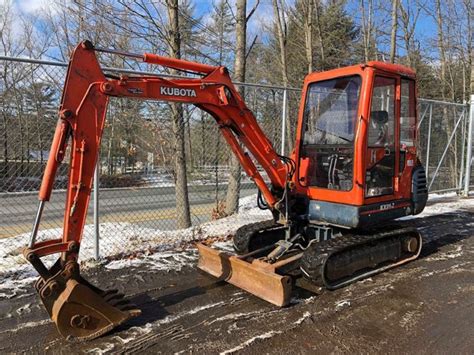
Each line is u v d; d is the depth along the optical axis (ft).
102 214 28.91
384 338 10.89
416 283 15.01
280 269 15.85
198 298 13.37
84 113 10.97
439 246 20.17
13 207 29.86
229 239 20.57
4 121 16.42
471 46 50.26
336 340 10.75
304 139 16.48
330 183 15.47
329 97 15.62
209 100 13.24
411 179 17.01
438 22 52.49
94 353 10.02
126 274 15.42
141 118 21.90
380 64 14.71
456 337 10.98
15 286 14.03
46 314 12.03
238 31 25.89
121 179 21.58
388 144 15.75
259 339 10.73
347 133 14.90
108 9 22.52
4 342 10.45
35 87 16.39
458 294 14.01
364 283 14.94
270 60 65.31
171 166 23.04
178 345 10.43
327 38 59.16
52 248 10.58
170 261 17.02
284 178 15.20
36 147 16.75
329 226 15.51
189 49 29.55
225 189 26.37
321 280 13.57
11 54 55.42
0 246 19.07
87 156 11.04
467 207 30.91
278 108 23.45
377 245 15.94
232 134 13.98
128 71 15.17
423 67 60.44
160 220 27.35
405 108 16.63
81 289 10.61
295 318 11.99
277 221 15.94
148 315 12.12
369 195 14.97
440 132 36.17
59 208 30.68
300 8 55.93
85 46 11.00
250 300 13.26
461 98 58.03
